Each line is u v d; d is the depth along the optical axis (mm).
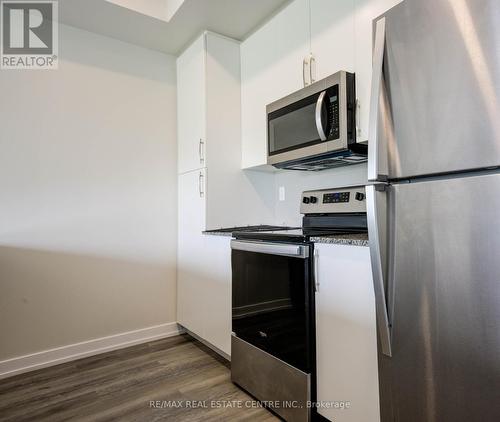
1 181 2039
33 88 2152
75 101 2299
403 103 1050
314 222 2104
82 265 2305
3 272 2035
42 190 2170
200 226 2377
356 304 1288
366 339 1250
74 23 2266
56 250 2213
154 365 2139
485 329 884
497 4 850
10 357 2035
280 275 1591
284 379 1549
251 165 2389
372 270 1115
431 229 991
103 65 2416
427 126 991
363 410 1256
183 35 2438
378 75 1090
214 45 2385
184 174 2617
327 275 1406
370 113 1093
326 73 1790
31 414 1612
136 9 2143
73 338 2256
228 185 2430
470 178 910
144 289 2562
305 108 1817
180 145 2684
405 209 1055
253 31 2369
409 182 1057
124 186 2490
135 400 1729
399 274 1073
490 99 861
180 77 2682
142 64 2590
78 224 2297
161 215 2654
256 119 2342
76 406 1676
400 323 1080
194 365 2137
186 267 2566
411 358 1058
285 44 2066
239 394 1792
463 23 913
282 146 1982
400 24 1062
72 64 2291
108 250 2412
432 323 995
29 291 2113
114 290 2430
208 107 2350
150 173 2607
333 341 1380
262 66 2277
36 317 2131
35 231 2141
